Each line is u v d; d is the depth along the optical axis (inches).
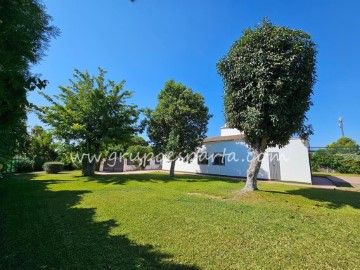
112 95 656.4
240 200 299.1
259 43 311.3
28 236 159.0
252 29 332.5
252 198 305.3
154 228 177.8
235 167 706.8
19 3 99.0
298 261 125.3
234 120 342.0
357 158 806.5
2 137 138.3
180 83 673.0
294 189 415.5
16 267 114.3
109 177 621.3
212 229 176.6
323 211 246.2
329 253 136.2
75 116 622.8
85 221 195.8
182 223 190.9
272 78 300.0
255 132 321.1
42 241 149.9
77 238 155.9
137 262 121.1
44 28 122.0
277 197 312.2
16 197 309.7
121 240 152.6
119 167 1015.0
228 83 346.0
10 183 473.4
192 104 660.7
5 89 92.1
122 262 121.0
